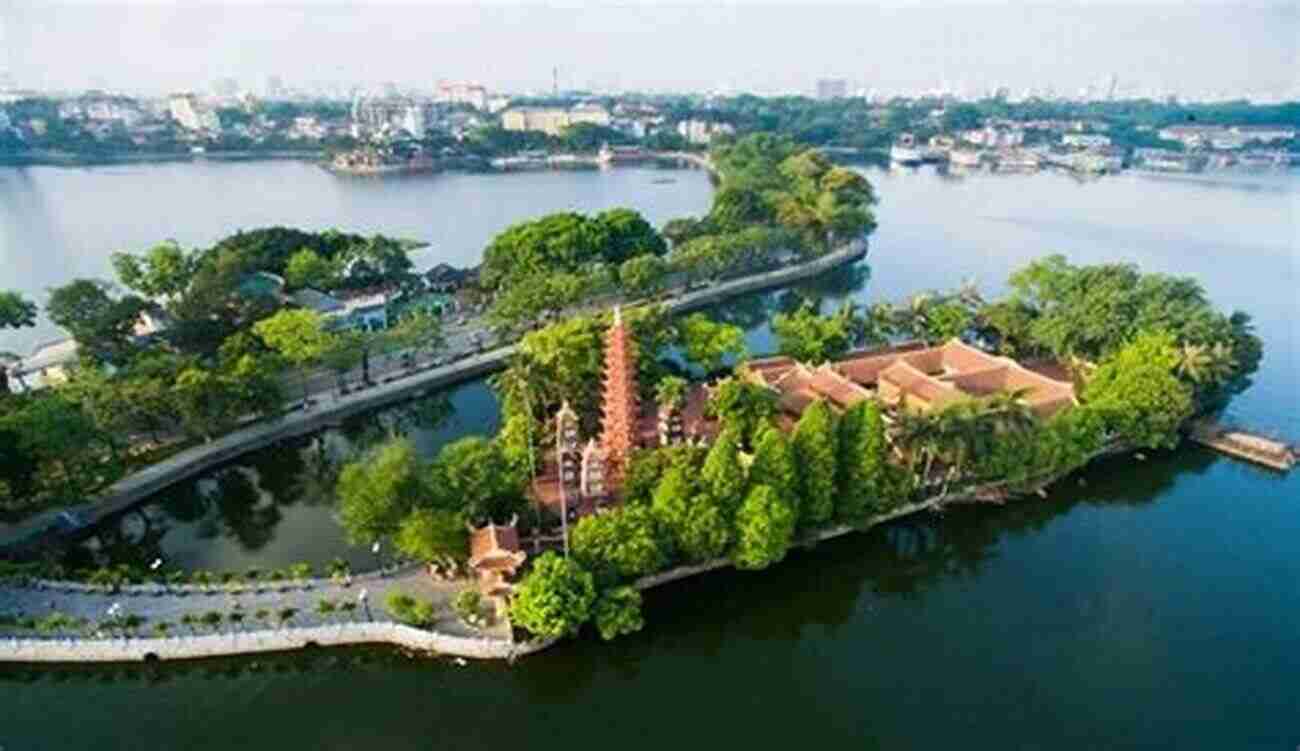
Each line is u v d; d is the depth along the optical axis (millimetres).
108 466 116938
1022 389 136500
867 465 112000
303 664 92625
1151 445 139375
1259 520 126375
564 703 90062
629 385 112938
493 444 114875
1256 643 100312
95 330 163500
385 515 98562
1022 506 126250
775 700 90750
